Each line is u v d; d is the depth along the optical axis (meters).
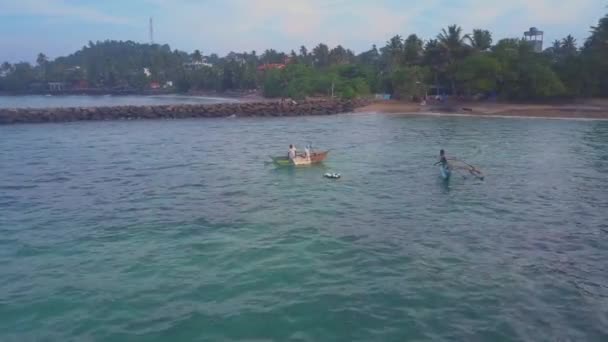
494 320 11.47
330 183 27.38
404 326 11.22
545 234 17.94
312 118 75.56
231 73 170.62
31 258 15.80
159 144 45.75
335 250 16.33
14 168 32.84
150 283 13.70
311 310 12.02
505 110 74.38
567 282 13.61
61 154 39.47
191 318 11.67
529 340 10.62
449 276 14.06
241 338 10.79
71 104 134.88
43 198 24.17
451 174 29.67
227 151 40.75
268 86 133.25
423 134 51.12
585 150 38.72
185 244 17.03
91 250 16.50
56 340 10.82
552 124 58.97
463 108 78.19
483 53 88.88
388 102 95.44
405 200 23.25
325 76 113.44
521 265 14.89
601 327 11.14
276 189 25.97
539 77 80.00
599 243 16.95
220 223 19.62
